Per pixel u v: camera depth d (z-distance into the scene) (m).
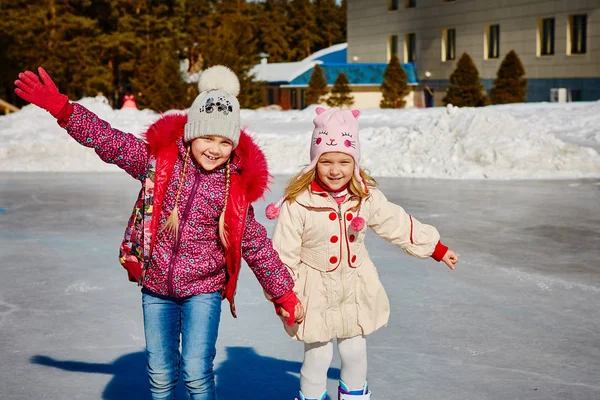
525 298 5.87
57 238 8.31
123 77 54.62
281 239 3.44
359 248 3.51
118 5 51.56
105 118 25.73
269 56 77.31
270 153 15.23
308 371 3.57
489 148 13.86
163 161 3.22
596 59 33.00
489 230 8.57
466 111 15.10
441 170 13.66
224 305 5.74
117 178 14.02
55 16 48.50
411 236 3.58
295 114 28.52
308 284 3.47
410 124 22.45
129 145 3.23
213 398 3.21
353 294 3.50
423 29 44.25
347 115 3.44
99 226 9.03
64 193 11.93
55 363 4.46
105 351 4.69
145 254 3.20
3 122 21.44
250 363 4.49
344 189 3.49
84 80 48.34
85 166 15.44
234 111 3.18
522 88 34.75
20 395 3.98
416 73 45.34
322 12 83.12
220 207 3.22
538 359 4.53
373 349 4.72
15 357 4.56
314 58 56.12
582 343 4.82
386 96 43.34
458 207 10.12
